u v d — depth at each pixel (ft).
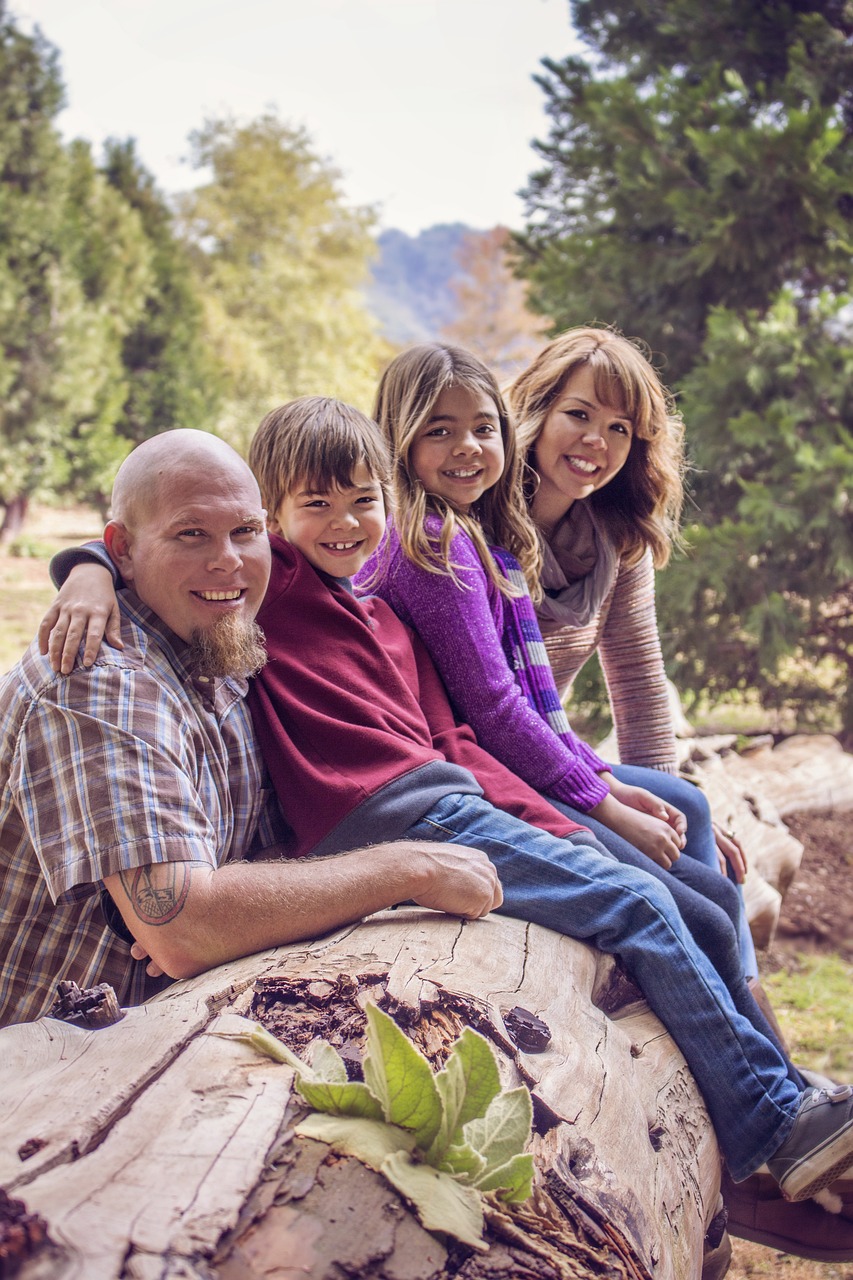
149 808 5.30
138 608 5.98
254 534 6.06
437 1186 4.00
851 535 22.65
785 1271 8.44
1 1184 3.57
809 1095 6.40
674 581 22.04
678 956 6.47
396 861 5.92
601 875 6.60
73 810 5.31
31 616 38.81
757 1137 6.30
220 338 86.89
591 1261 4.19
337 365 97.14
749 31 25.23
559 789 7.57
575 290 25.44
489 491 8.59
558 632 9.39
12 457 50.34
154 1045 4.60
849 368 21.94
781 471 22.40
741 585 22.61
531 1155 4.21
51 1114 4.03
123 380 58.54
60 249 50.06
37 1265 3.07
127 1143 3.88
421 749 6.77
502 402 8.29
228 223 97.86
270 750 6.54
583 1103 5.08
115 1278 3.11
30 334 49.67
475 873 6.12
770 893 12.58
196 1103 4.15
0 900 5.85
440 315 511.81
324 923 5.66
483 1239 3.97
